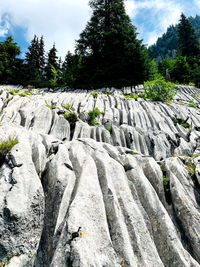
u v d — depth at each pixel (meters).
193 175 6.29
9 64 31.98
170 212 5.13
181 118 14.35
